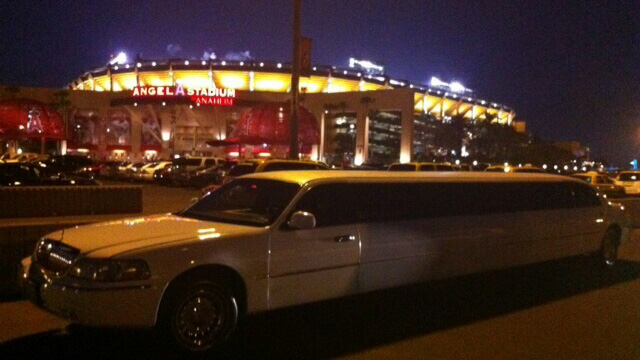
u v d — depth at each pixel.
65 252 5.06
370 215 6.36
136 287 4.73
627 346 5.73
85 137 101.50
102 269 4.70
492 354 5.44
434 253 6.90
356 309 7.05
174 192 31.56
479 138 92.62
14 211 14.30
